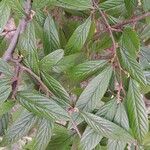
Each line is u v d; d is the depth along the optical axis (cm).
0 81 29
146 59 37
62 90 30
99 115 31
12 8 30
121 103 31
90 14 34
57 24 40
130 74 31
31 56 30
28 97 29
